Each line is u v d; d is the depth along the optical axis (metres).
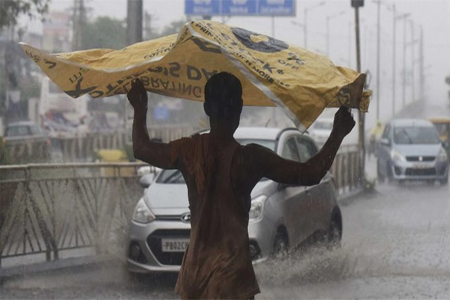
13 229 11.34
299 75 4.56
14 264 11.33
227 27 4.86
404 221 16.67
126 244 10.80
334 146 4.87
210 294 4.66
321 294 10.05
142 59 5.02
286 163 4.84
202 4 35.03
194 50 5.10
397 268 11.34
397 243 13.30
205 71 5.30
